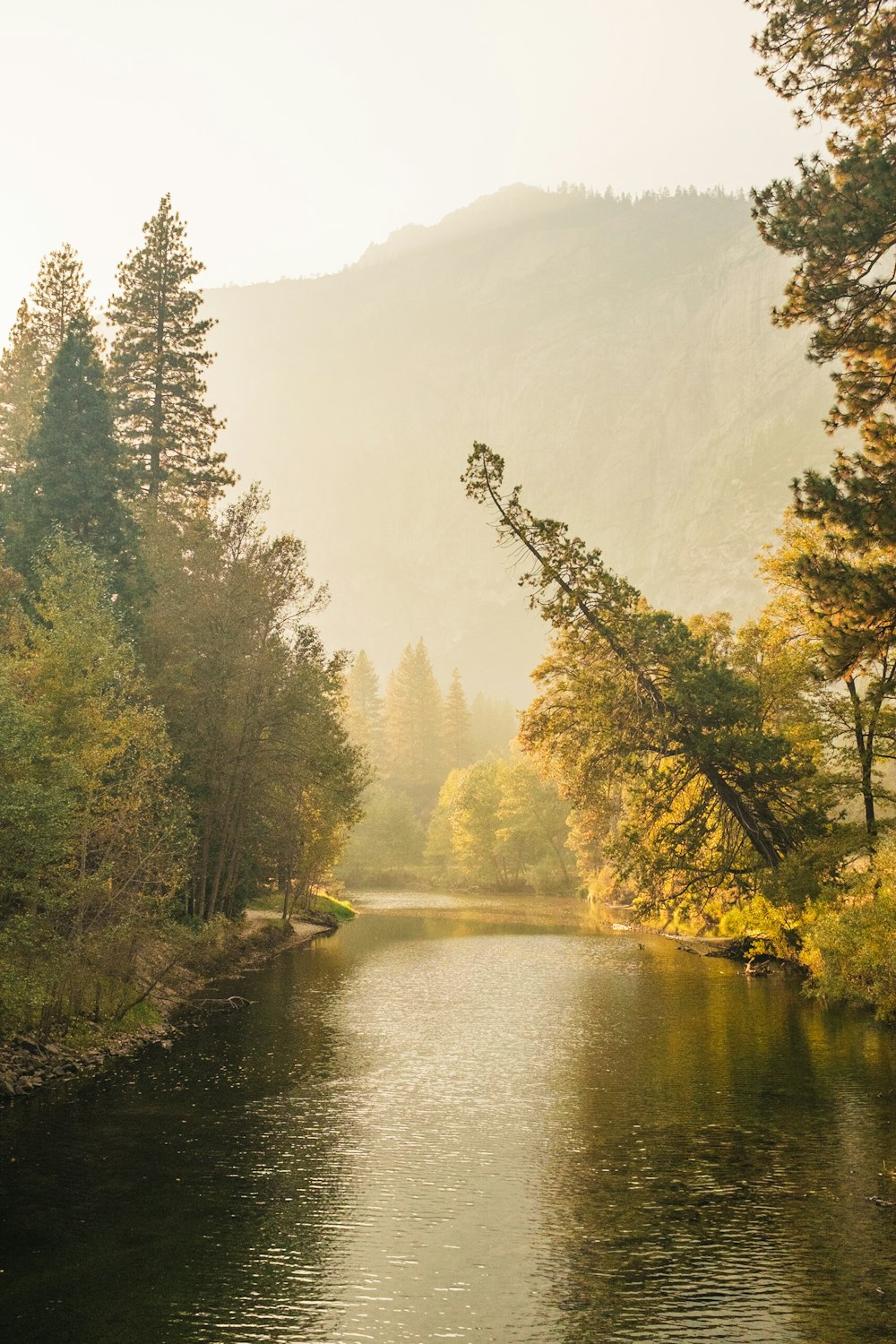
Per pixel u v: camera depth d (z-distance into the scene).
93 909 27.11
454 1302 12.38
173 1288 12.71
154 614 41.12
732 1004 34.47
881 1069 24.41
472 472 44.19
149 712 28.97
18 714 21.08
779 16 23.67
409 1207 15.55
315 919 68.94
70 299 51.75
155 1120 19.94
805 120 24.23
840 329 22.94
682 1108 21.20
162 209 54.59
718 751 41.59
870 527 20.98
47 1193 15.80
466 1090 22.91
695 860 45.44
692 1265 13.41
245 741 42.97
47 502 39.16
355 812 48.31
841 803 43.38
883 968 30.59
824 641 21.86
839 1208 15.41
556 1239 14.29
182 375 54.72
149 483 52.47
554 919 74.88
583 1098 22.17
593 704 44.28
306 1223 14.82
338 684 46.62
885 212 21.45
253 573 44.00
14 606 31.02
